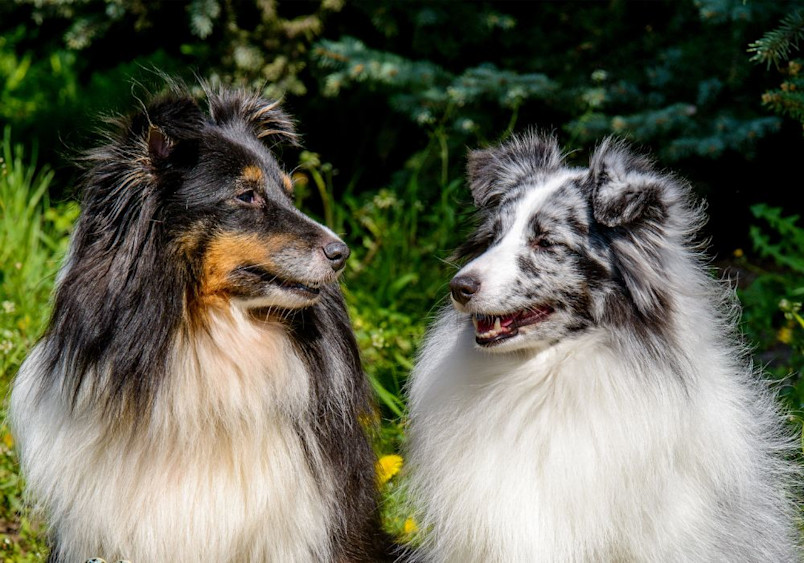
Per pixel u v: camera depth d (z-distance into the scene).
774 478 4.26
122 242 3.67
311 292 3.91
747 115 6.89
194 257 3.75
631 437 3.71
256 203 3.90
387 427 5.57
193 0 7.39
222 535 3.79
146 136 3.67
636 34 7.55
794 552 4.30
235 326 3.87
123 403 3.68
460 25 7.50
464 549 3.99
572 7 7.68
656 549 3.75
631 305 3.75
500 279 3.78
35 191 8.68
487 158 4.34
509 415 3.88
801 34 5.23
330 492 4.03
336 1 7.43
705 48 6.94
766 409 4.37
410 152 8.66
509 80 7.09
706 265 4.28
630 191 3.65
